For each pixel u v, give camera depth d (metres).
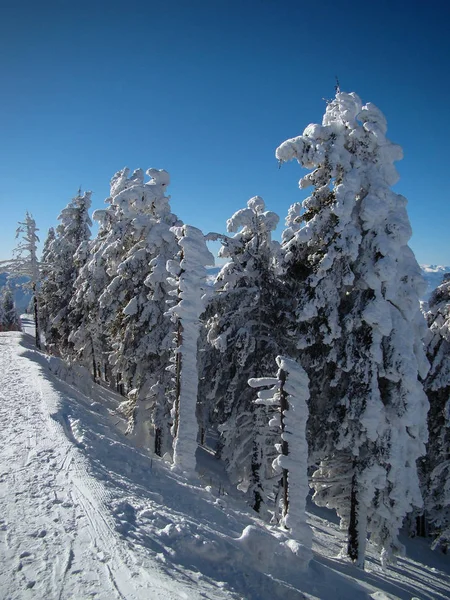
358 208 13.47
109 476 8.16
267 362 14.77
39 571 4.85
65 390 17.92
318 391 14.21
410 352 12.47
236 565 6.41
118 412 20.61
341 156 13.07
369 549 15.74
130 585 4.76
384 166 13.41
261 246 15.49
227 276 14.95
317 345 13.79
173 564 5.57
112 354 22.05
